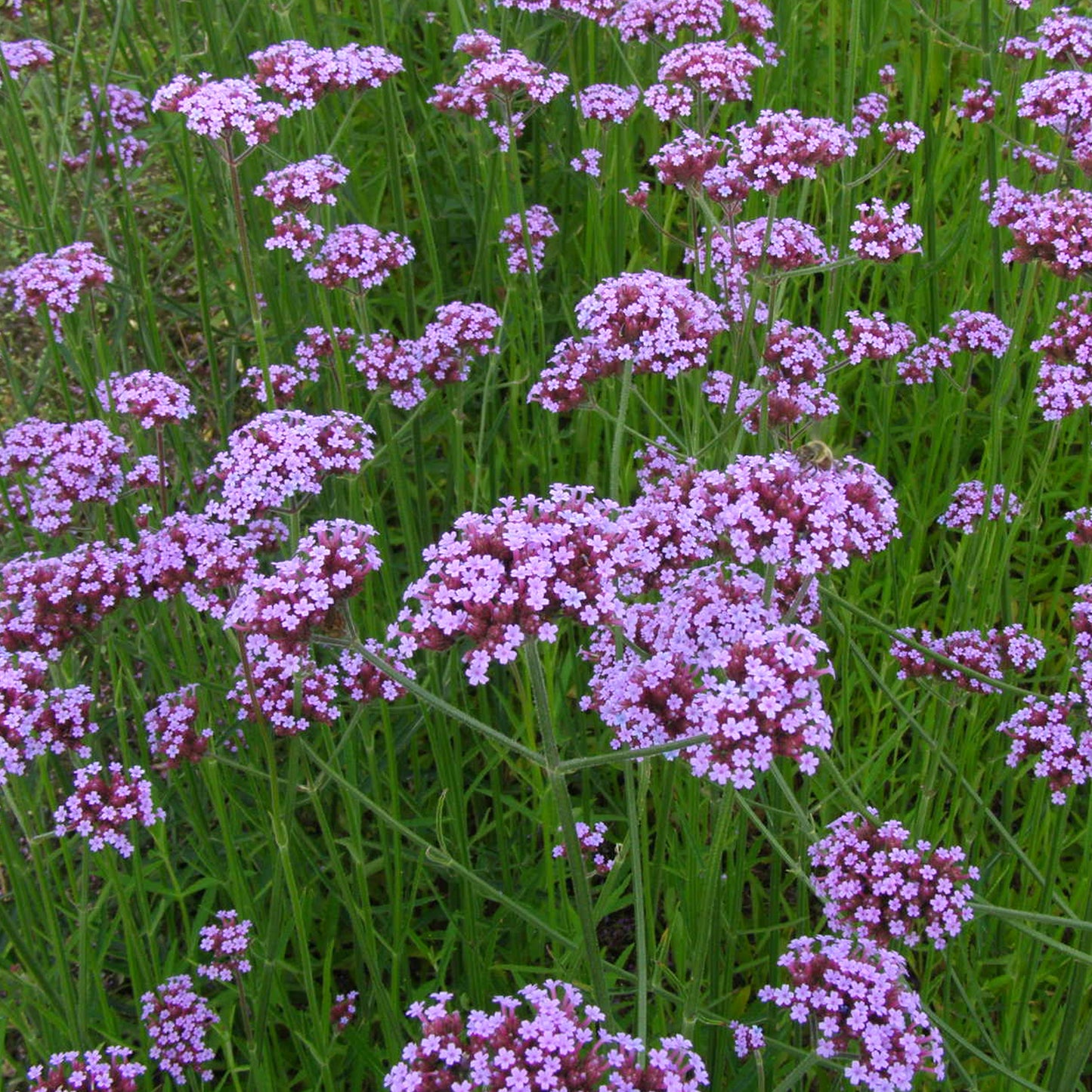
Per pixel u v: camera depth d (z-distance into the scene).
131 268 0.72
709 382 0.64
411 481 0.80
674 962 0.60
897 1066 0.42
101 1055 0.55
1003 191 0.63
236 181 0.53
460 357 0.66
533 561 0.41
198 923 0.58
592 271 0.77
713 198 0.61
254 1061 0.53
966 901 0.47
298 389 0.71
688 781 0.58
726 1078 0.58
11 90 0.69
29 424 0.61
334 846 0.52
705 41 0.71
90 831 0.50
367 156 0.89
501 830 0.62
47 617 0.52
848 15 0.86
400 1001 0.61
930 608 0.69
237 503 0.52
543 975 0.61
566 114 0.86
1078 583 0.75
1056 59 0.68
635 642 0.47
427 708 0.58
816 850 0.49
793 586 0.52
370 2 0.70
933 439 0.73
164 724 0.54
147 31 0.86
